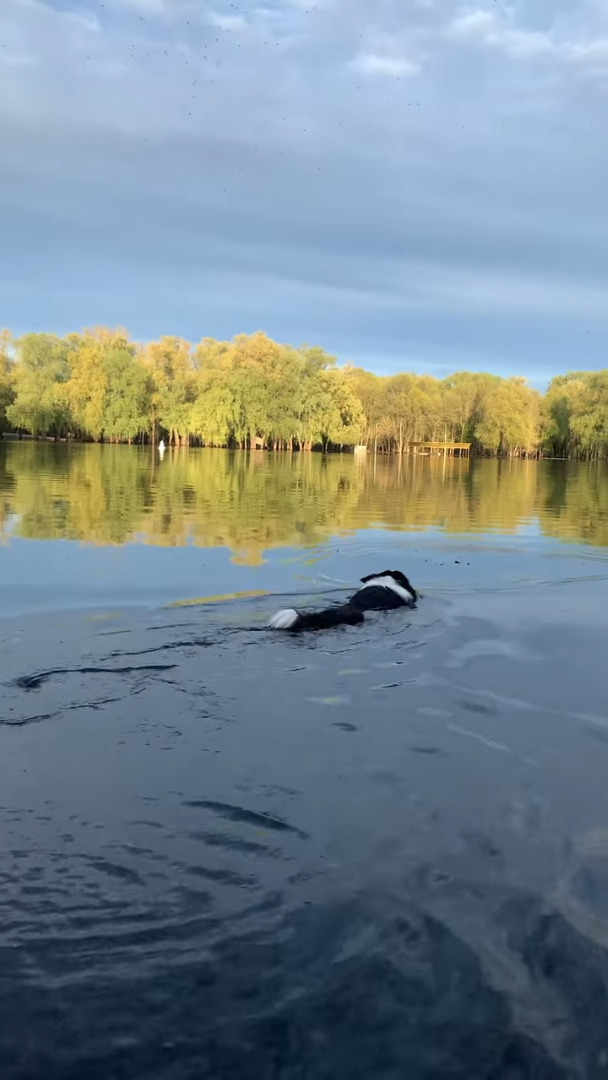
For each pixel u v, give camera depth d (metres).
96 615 6.91
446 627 6.75
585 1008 2.18
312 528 14.08
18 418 69.88
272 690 4.94
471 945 2.41
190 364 85.81
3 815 3.18
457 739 4.16
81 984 2.22
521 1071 1.97
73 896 2.62
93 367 69.81
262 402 72.69
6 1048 2.00
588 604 7.86
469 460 77.44
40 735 4.09
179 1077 1.93
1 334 83.31
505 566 10.37
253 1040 2.05
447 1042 2.06
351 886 2.71
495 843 3.04
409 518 16.62
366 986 2.24
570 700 4.85
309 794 3.45
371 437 89.81
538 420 90.75
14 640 5.98
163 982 2.24
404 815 3.26
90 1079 1.92
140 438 75.44
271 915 2.54
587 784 3.62
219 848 2.95
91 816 3.19
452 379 108.75
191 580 8.74
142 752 3.88
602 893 2.71
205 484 24.91
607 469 59.44
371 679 5.21
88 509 16.05
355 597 7.43
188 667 5.38
